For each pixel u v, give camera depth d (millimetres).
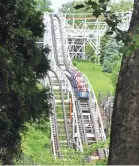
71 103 57750
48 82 62312
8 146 20469
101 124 52781
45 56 23297
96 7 7219
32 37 21172
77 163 30641
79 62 102188
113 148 7246
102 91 70625
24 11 20656
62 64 77875
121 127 7145
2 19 20219
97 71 88188
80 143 47812
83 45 108312
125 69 7125
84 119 57312
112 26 7125
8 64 19250
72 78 67375
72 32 105188
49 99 22312
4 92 19422
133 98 7047
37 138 44438
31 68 21328
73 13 109188
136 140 7074
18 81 20562
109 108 56500
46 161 29078
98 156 40500
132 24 7199
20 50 20891
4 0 20000
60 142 50469
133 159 7090
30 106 21000
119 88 7203
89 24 107188
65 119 55750
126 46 6570
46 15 91062
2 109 19891
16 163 22266
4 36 20250
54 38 86125
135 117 7062
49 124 49812
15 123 20453
